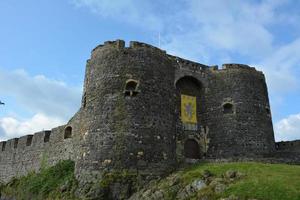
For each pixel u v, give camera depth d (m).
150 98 29.58
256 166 24.70
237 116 34.00
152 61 30.95
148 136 28.33
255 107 34.91
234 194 20.56
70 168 34.06
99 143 27.88
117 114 28.41
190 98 35.06
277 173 22.58
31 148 43.06
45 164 39.62
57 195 28.69
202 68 36.41
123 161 26.98
